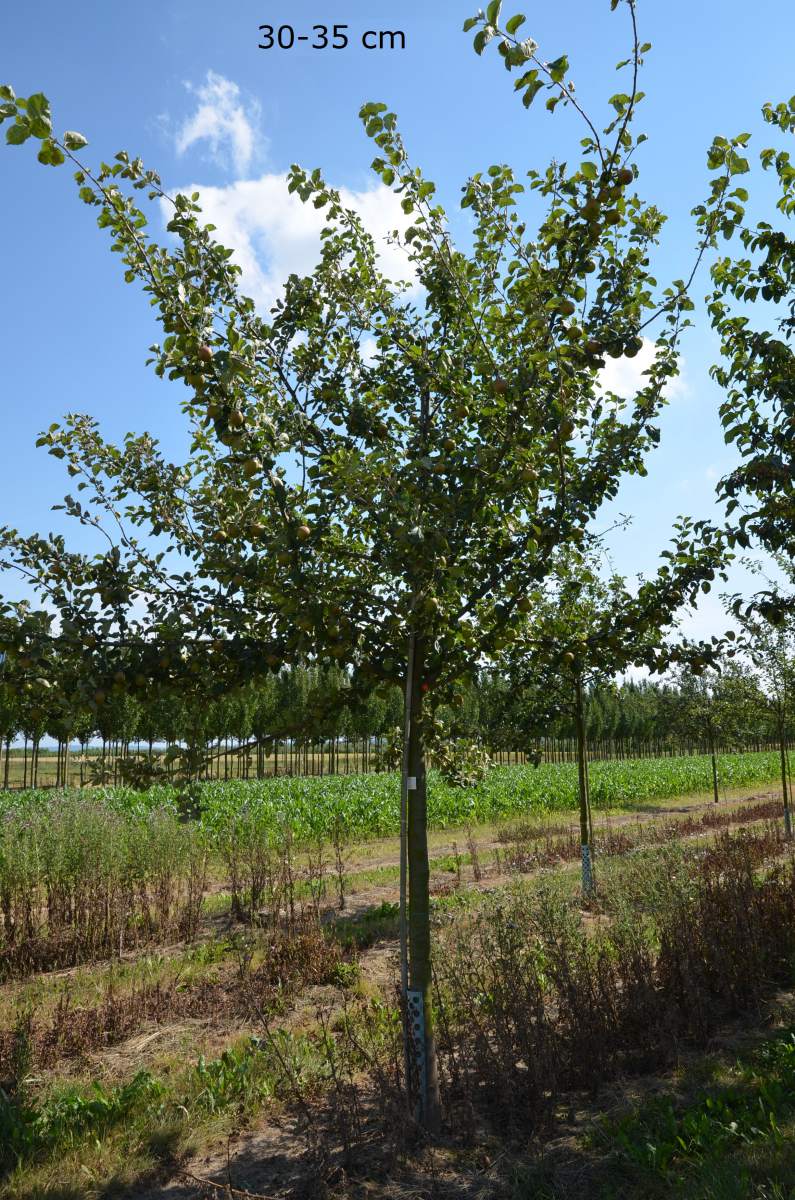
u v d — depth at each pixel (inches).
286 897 366.3
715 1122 145.5
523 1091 160.6
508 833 636.1
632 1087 168.6
